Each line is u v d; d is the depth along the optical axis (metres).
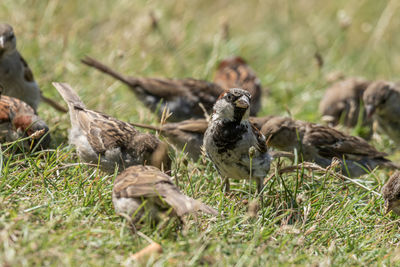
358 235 8.92
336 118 15.80
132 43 17.28
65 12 19.00
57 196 8.67
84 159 10.16
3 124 10.43
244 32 23.27
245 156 9.41
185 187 9.75
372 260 8.16
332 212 9.44
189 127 11.74
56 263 6.77
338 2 24.94
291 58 20.81
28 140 10.25
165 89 13.75
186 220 8.22
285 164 11.95
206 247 7.66
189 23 21.17
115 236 7.64
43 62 15.05
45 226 7.55
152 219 7.88
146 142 9.79
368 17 24.53
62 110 12.55
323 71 19.48
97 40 18.00
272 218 9.25
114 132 9.92
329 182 10.49
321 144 11.85
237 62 16.25
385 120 14.86
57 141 11.52
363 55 21.98
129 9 19.41
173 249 7.45
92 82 14.71
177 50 18.78
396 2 22.95
